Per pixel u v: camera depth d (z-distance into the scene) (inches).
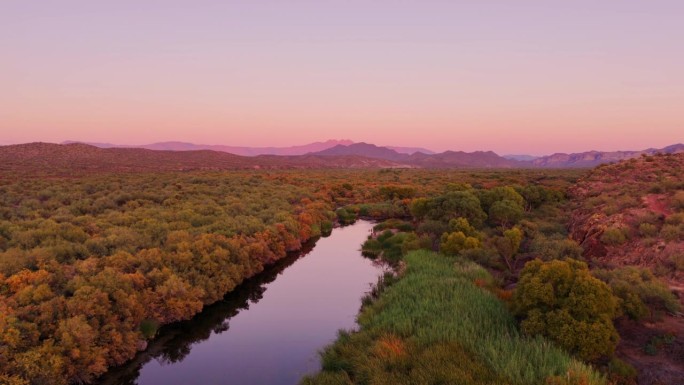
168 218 2075.5
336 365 889.5
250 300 1430.9
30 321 853.8
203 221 2057.1
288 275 1717.5
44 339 844.6
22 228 1622.8
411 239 1951.3
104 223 1817.2
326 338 1133.7
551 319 804.0
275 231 2009.1
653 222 1449.3
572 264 890.7
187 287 1268.5
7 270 1051.3
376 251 2074.3
